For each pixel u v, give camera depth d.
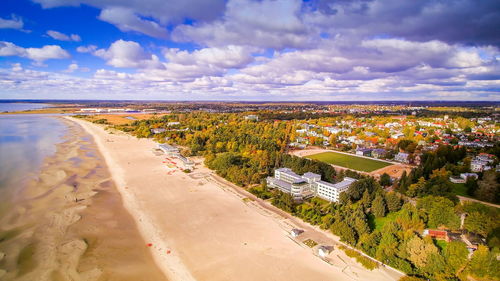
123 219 96.56
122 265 71.06
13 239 80.38
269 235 87.38
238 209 107.00
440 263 66.44
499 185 113.94
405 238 76.31
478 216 80.31
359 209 94.31
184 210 105.12
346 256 76.50
